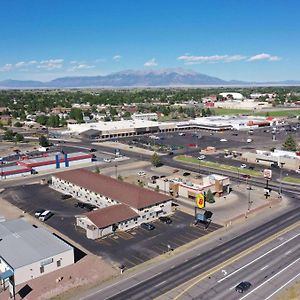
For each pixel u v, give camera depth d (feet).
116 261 232.53
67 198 360.69
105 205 328.08
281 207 331.98
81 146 650.84
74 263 230.07
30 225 265.75
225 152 574.97
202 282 204.74
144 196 309.22
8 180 432.66
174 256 237.45
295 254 236.22
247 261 228.02
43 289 200.85
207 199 344.49
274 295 191.21
